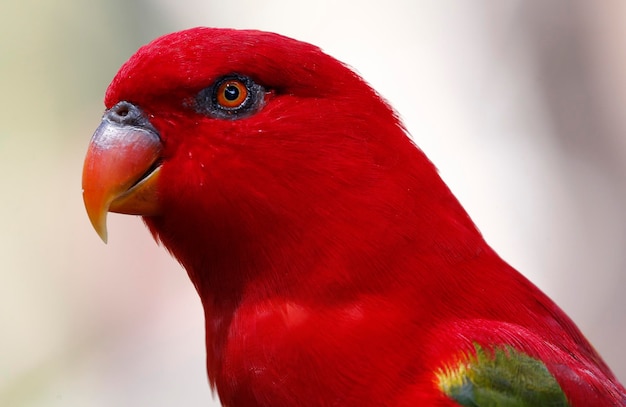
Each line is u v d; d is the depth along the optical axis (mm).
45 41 13930
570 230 13375
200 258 7094
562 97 13609
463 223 7047
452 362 6555
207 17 14188
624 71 13562
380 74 13914
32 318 14109
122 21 14000
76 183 14328
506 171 13469
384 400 6496
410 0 14016
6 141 14039
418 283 6746
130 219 14570
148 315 14297
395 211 6816
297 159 6816
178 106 6930
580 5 13523
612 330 13148
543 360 6734
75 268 14328
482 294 6895
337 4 14250
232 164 6824
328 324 6633
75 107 14062
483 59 13742
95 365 13906
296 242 6781
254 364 6734
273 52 6910
